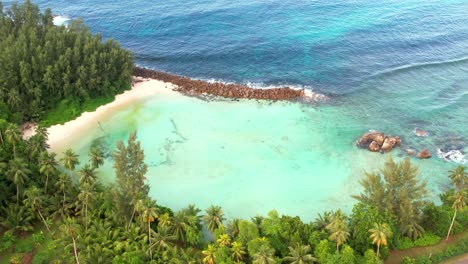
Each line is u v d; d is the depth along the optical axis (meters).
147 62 164.50
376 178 91.94
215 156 117.31
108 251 86.00
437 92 145.50
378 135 122.81
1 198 95.06
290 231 86.62
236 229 87.50
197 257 87.31
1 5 151.88
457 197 88.06
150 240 86.88
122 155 89.31
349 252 78.75
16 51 128.12
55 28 144.88
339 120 132.62
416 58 164.12
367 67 159.62
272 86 149.62
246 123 130.25
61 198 97.69
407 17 194.25
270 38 179.50
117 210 91.25
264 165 114.81
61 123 128.12
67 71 131.00
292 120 132.12
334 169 113.88
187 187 107.50
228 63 163.75
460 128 129.25
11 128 100.19
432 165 115.31
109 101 138.38
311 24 190.25
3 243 90.94
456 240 93.50
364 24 189.00
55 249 90.56
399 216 90.62
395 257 89.69
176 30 186.38
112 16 198.25
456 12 198.00
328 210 101.81
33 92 127.50
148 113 133.75
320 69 159.12
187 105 137.88
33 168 101.94
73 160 94.06
